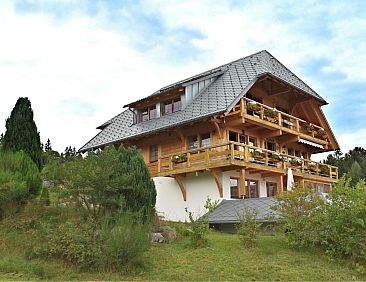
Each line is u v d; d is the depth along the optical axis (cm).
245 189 2342
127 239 1081
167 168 2366
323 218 1259
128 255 1075
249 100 2300
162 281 1005
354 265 1166
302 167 2616
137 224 1195
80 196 1269
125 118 3083
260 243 1352
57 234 1156
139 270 1070
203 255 1203
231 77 2577
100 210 1288
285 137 2728
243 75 2502
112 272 1051
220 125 2281
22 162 1499
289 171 2156
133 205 1336
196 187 2297
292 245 1304
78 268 1062
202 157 2184
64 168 1265
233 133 2375
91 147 2858
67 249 1091
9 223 1320
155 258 1166
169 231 1403
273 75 2388
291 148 2992
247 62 2858
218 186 2159
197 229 1323
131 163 1399
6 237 1243
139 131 2580
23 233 1264
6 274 1020
